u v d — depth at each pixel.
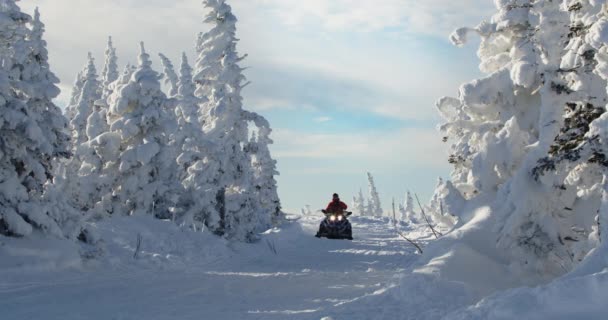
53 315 9.60
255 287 12.88
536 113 16.33
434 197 15.89
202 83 29.64
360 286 12.94
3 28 17.44
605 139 10.11
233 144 29.00
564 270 11.95
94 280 14.02
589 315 6.00
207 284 13.38
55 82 18.38
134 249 19.12
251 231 28.61
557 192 11.94
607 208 9.68
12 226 15.31
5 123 15.92
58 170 23.48
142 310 10.02
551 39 15.45
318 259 19.77
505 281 11.58
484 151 15.49
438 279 9.67
